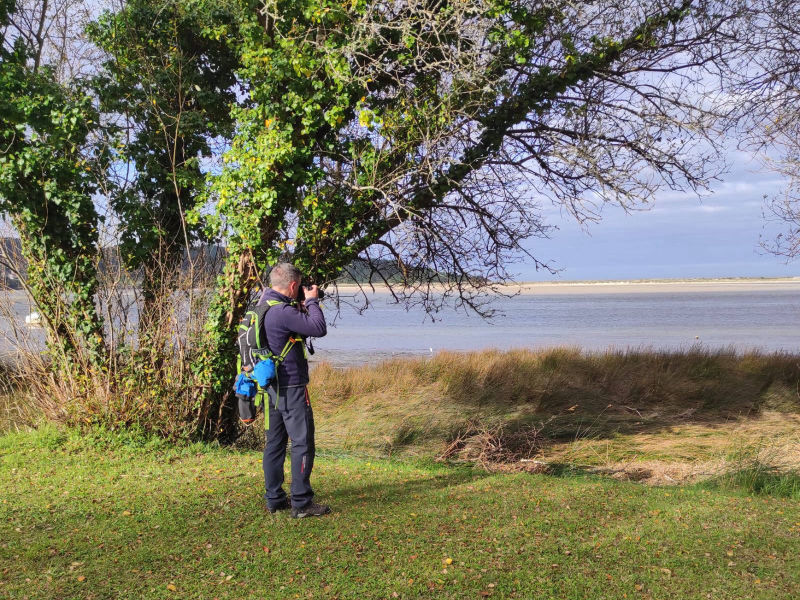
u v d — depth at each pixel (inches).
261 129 324.2
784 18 377.1
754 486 257.4
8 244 339.6
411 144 340.2
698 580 145.9
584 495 220.2
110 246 339.0
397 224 361.4
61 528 184.2
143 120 377.1
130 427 319.3
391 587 142.4
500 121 357.4
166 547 167.3
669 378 567.8
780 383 550.9
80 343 323.0
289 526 181.5
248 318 186.2
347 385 570.6
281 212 331.3
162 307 329.4
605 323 1828.2
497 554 161.2
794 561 156.3
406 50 323.3
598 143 369.1
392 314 2797.7
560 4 344.2
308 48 313.9
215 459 290.2
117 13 383.9
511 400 534.6
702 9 355.9
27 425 346.0
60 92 332.2
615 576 148.3
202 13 369.7
